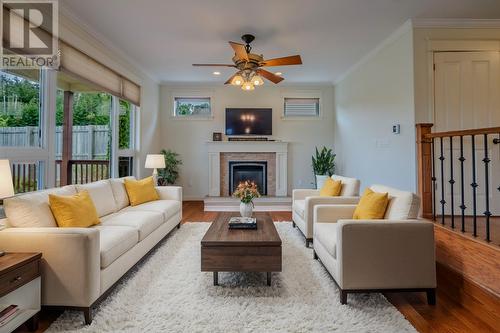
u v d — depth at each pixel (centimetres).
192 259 287
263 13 324
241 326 176
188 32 373
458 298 216
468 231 274
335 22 348
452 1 305
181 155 652
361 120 499
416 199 223
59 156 404
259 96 651
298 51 442
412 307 204
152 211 326
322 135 654
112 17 333
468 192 356
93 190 299
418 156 330
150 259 287
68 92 418
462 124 355
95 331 171
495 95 355
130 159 526
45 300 181
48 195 235
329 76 588
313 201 328
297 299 209
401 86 378
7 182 190
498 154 354
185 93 648
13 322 159
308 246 328
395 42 389
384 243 204
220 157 639
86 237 181
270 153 639
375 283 204
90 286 182
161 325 176
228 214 334
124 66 465
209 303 202
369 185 471
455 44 352
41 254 181
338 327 175
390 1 304
